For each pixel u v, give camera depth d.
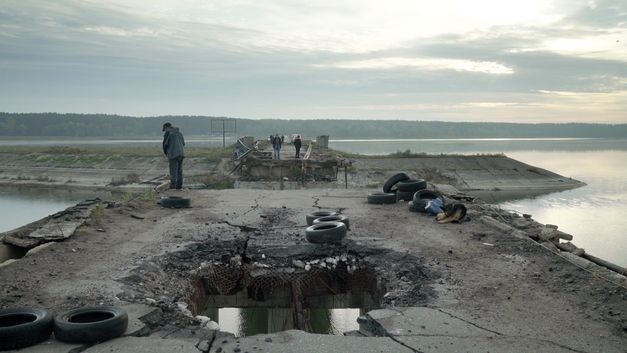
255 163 39.53
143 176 54.34
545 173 60.31
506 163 62.47
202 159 51.78
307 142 68.56
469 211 13.14
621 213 35.72
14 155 67.94
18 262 8.19
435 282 7.49
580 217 33.78
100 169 58.25
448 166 59.97
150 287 7.62
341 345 5.34
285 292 9.23
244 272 9.22
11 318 5.69
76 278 7.50
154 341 5.46
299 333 5.73
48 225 10.45
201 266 9.08
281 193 17.50
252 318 15.44
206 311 9.64
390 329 5.74
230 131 87.00
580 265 8.02
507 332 5.63
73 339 5.33
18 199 42.97
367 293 9.18
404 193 15.46
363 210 13.76
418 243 9.77
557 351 5.15
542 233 10.81
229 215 12.96
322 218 11.02
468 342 5.37
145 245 9.68
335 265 9.33
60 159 63.97
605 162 105.06
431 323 5.90
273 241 10.11
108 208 13.24
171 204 14.09
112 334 5.46
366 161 58.28
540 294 6.88
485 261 8.50
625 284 7.01
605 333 5.59
